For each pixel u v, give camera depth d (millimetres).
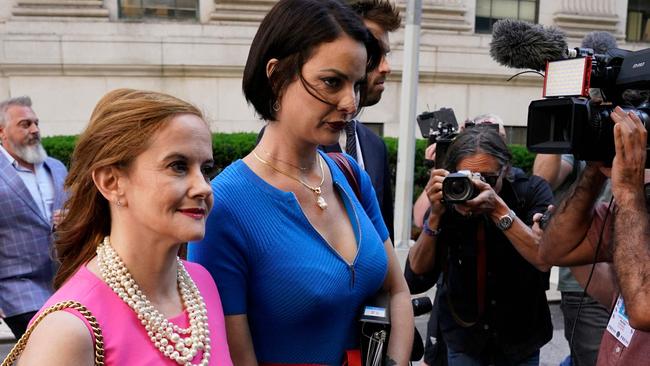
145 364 1186
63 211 1303
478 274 2402
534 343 2443
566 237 1973
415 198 7875
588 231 1977
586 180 1898
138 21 9320
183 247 1657
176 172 1206
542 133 1718
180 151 1200
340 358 1574
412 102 5492
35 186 3768
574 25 10555
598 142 1646
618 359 1801
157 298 1284
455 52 10164
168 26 9398
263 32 1507
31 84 9055
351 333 1606
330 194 1679
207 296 1402
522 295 2408
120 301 1208
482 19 10523
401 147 5551
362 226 1671
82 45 9109
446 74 10156
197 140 1229
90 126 1234
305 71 1436
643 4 10961
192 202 1221
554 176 3555
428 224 2447
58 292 1199
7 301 3418
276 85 1491
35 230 3488
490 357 2471
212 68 9508
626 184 1585
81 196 1266
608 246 1915
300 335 1518
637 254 1538
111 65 9211
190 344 1265
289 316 1496
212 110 9578
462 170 2367
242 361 1482
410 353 1679
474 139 2449
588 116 1597
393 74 9742
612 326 1877
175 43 9367
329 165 1751
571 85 1646
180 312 1320
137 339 1193
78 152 1245
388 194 2814
